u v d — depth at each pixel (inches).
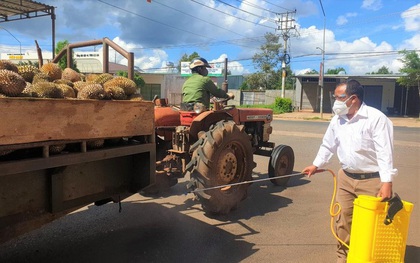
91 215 196.7
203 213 202.7
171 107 237.5
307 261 146.9
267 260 147.1
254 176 299.3
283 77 1427.2
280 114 1227.9
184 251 153.9
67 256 147.8
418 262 145.4
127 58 165.3
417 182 277.9
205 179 183.6
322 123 879.1
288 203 224.5
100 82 145.2
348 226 135.6
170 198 230.1
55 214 112.8
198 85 222.1
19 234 102.9
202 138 190.9
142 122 129.0
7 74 95.9
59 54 199.5
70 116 103.0
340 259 137.4
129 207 211.6
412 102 1258.6
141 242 162.4
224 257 149.2
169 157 213.2
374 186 127.5
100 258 146.5
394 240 121.2
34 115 93.7
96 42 178.9
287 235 173.3
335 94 129.0
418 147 470.3
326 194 245.9
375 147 122.6
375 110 124.3
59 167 107.8
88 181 122.6
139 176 137.3
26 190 103.5
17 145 90.7
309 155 401.1
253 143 286.2
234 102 1648.6
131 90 141.6
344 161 132.9
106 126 114.6
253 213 204.7
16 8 418.9
